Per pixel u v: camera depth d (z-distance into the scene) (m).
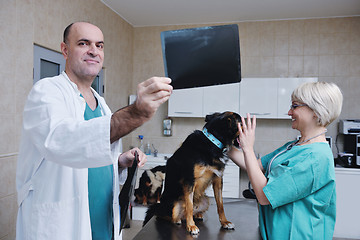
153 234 1.38
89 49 1.18
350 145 3.92
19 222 1.08
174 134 4.75
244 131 1.26
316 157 1.12
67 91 1.07
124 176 1.37
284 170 1.14
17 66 2.44
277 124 4.48
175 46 0.81
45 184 1.02
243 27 4.57
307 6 3.93
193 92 4.29
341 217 3.47
